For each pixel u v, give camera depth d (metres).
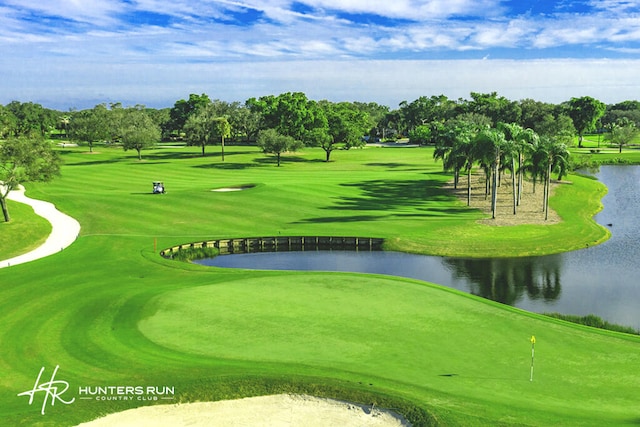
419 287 37.62
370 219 67.75
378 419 20.67
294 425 20.55
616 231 66.62
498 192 88.19
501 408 20.64
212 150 170.50
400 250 56.56
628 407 21.06
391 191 87.94
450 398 21.45
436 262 52.59
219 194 80.88
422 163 136.38
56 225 62.72
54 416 20.94
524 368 24.55
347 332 28.94
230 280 40.47
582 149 181.88
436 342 27.58
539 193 87.88
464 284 45.81
